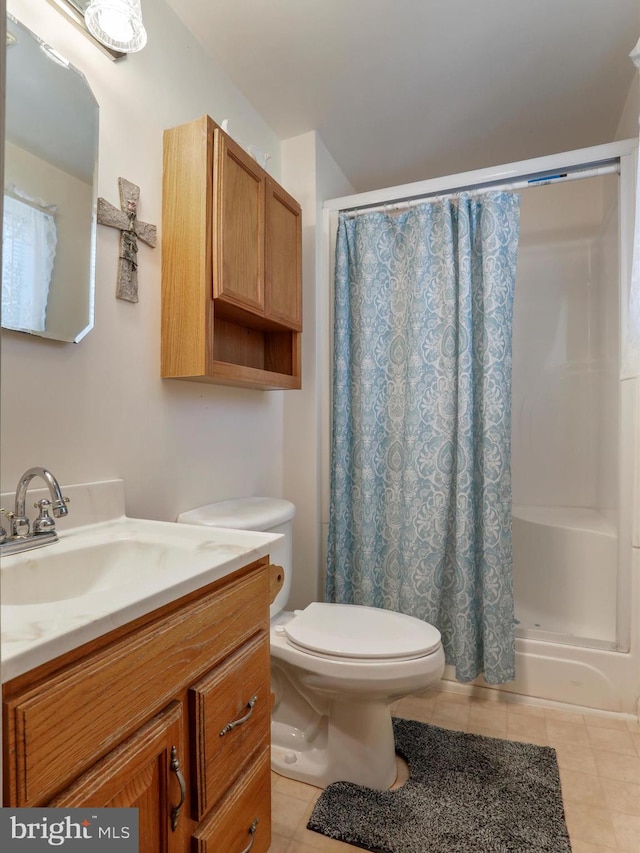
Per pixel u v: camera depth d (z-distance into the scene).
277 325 1.74
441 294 1.83
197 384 1.54
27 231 0.98
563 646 1.71
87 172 1.12
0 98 0.42
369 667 1.19
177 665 0.72
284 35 1.56
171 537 1.02
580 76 1.75
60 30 1.07
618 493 1.71
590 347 2.47
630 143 1.63
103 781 0.58
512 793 1.26
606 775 1.34
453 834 1.13
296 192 2.12
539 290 2.58
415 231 1.89
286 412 2.11
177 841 0.70
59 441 1.07
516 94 1.85
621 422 1.69
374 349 1.96
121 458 1.24
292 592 2.08
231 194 1.39
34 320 0.99
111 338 1.21
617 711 1.65
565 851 1.08
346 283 2.02
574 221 2.52
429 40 1.58
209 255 1.33
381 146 2.21
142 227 1.29
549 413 2.55
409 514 1.83
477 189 1.81
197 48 1.57
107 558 0.99
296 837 1.14
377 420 1.95
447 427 1.79
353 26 1.52
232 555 0.89
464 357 1.75
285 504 1.67
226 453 1.70
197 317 1.32
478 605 1.75
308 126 2.05
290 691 1.48
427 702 1.74
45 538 0.94
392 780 1.32
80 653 0.57
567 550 2.01
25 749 0.49
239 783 0.86
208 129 1.32
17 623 0.56
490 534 1.70
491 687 1.78
